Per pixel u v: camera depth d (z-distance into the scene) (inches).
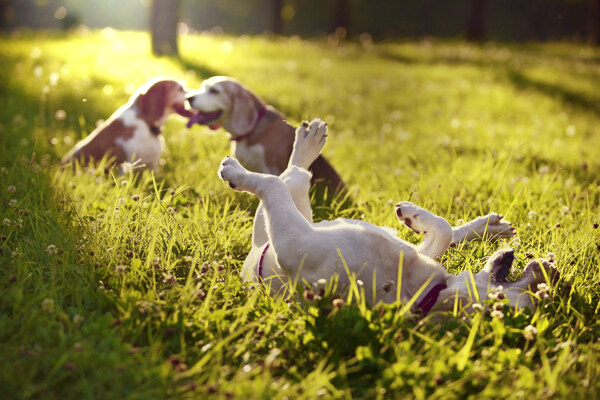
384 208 194.9
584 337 122.9
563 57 799.1
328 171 219.3
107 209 169.3
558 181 235.8
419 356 106.1
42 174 206.1
